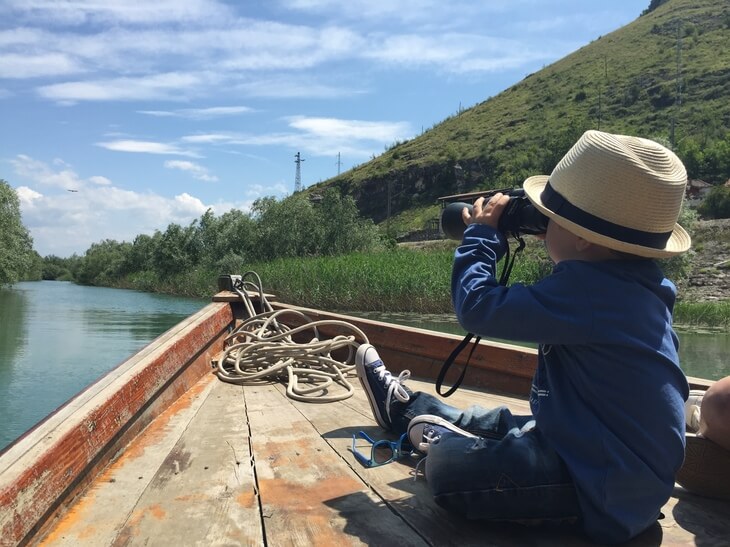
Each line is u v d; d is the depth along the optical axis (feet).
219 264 93.50
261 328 12.89
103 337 42.39
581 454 4.54
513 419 5.99
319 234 93.81
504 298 4.73
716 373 26.99
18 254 102.99
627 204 4.44
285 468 6.31
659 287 4.74
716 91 197.77
